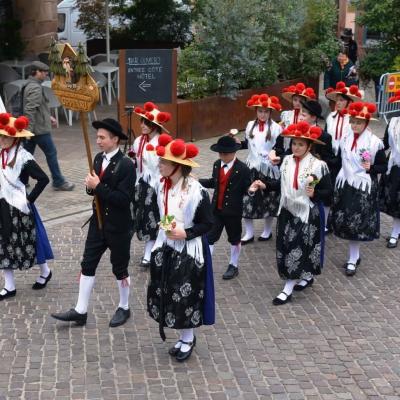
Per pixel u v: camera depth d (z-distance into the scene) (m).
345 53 15.69
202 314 5.51
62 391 5.15
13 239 6.53
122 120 12.80
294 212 6.61
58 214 9.21
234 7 13.52
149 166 7.23
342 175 7.49
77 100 5.77
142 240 7.41
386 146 8.29
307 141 6.45
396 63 15.70
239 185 7.08
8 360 5.59
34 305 6.60
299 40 15.57
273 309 6.65
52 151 10.05
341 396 5.19
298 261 6.63
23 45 16.83
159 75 12.67
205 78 13.58
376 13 15.67
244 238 8.46
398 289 7.19
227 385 5.30
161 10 20.23
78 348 5.80
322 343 6.00
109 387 5.22
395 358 5.77
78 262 7.69
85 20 20.78
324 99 16.73
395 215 8.26
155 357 5.69
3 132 6.32
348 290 7.14
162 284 5.40
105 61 17.31
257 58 14.09
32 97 9.71
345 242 8.56
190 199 5.29
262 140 8.14
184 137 13.16
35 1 16.97
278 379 5.40
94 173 5.92
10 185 6.48
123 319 6.25
